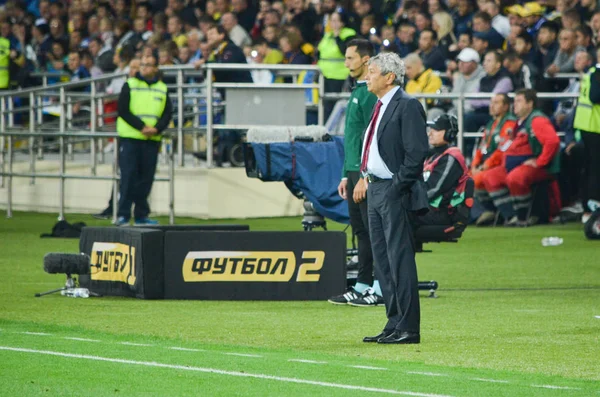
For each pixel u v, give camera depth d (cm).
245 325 2842
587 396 2000
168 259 3306
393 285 2609
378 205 2573
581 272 4000
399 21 6950
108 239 3409
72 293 3359
